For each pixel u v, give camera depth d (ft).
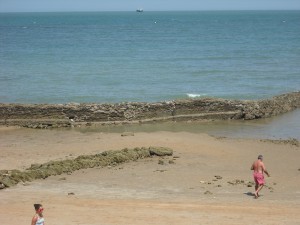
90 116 133.49
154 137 112.78
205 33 487.61
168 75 213.46
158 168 89.10
